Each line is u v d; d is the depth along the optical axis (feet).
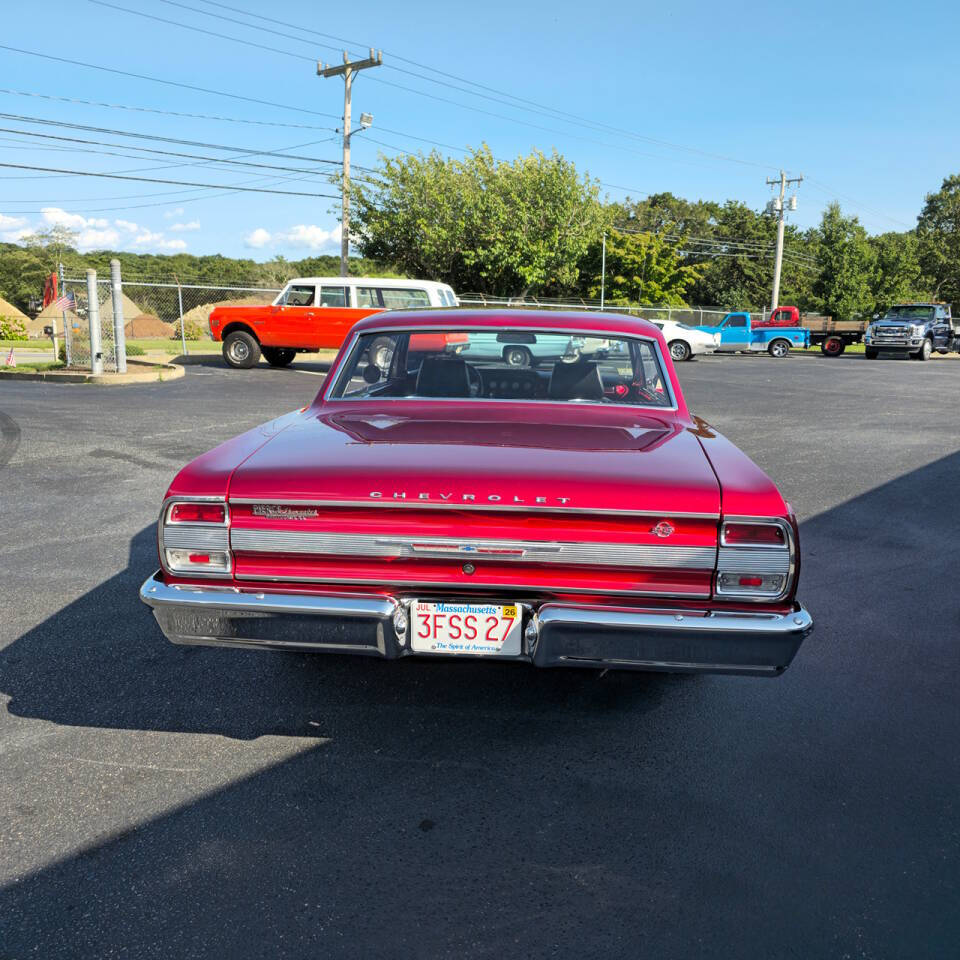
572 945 6.54
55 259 293.23
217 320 59.00
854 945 6.56
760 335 104.88
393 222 119.85
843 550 17.81
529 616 8.46
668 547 8.07
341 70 102.73
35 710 10.27
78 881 7.20
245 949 6.45
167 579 8.65
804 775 9.07
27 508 20.04
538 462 8.64
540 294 132.98
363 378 12.03
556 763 9.25
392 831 7.98
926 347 95.45
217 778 8.83
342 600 8.32
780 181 153.79
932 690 11.23
